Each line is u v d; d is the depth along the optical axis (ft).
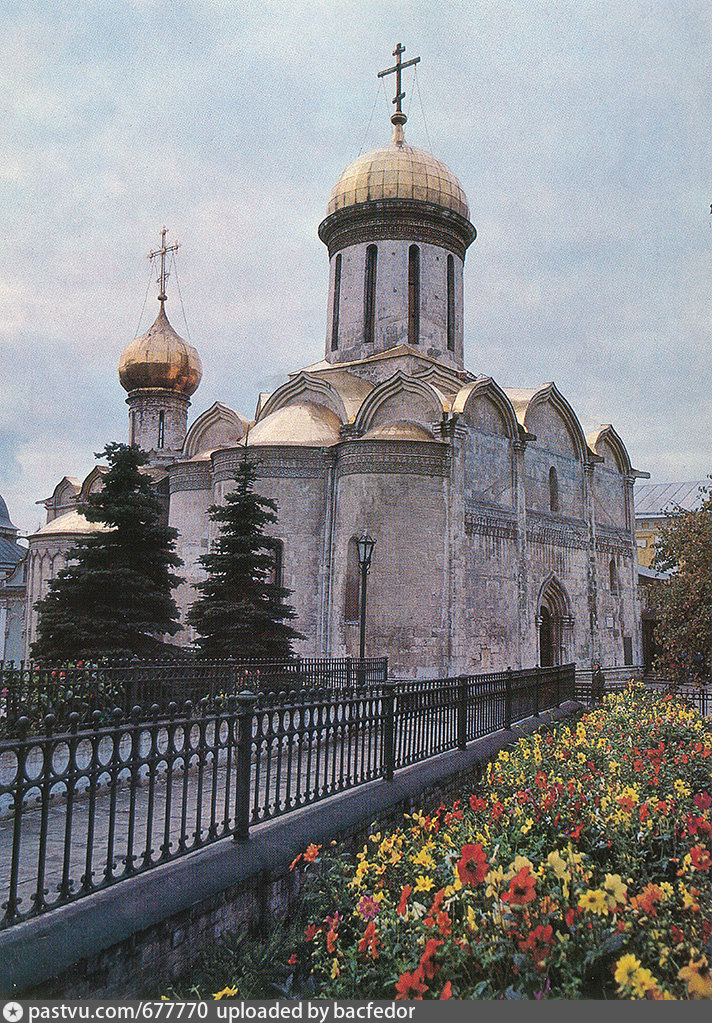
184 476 101.86
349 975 16.49
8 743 15.26
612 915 16.17
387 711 30.81
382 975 16.48
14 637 150.20
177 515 102.01
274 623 74.18
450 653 82.74
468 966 15.99
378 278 104.99
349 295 106.73
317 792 25.99
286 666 65.87
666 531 74.23
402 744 33.30
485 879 16.55
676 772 28.60
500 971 15.69
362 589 70.95
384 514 83.30
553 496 108.68
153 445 130.82
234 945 19.16
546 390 107.24
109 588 71.72
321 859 21.70
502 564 93.71
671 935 16.22
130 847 18.16
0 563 178.50
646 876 20.63
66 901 16.37
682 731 39.11
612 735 37.55
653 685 107.55
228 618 72.49
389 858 20.83
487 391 94.48
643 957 15.97
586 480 114.62
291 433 91.81
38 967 14.49
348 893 21.27
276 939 20.07
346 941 20.34
